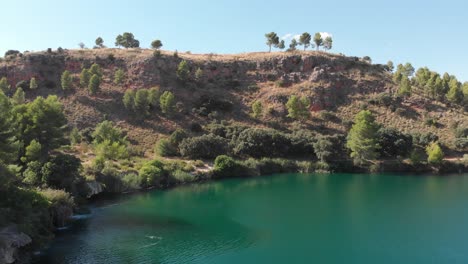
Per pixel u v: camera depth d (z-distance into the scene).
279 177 86.62
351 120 111.00
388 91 123.88
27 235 35.38
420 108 116.62
